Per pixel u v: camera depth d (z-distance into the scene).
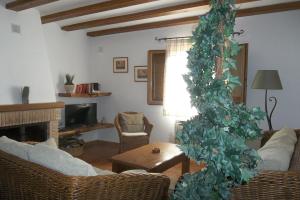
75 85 5.16
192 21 4.47
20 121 3.56
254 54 4.19
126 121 4.94
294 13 3.89
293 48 3.92
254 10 3.92
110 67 5.67
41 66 4.07
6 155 1.79
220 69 1.08
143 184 1.72
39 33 4.10
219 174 1.09
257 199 1.60
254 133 1.09
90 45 5.75
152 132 5.25
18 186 1.74
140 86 5.34
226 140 1.04
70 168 1.61
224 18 1.08
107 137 5.77
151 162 2.95
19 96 3.70
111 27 5.25
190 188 1.14
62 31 5.07
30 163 1.64
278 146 2.10
